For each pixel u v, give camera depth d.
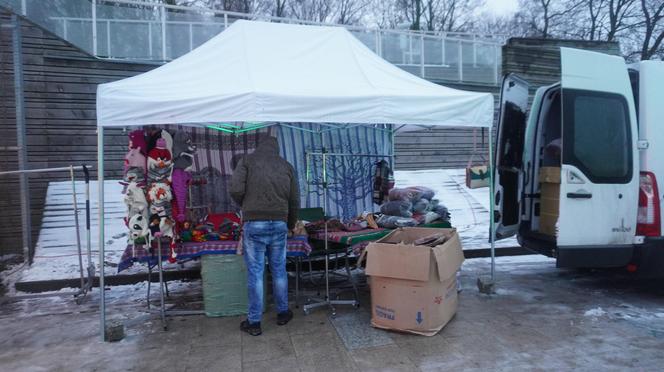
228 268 4.38
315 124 6.16
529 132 5.50
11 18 6.40
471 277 5.76
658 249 4.57
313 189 6.18
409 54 11.23
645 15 19.00
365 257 4.14
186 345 3.75
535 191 5.52
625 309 4.52
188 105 3.74
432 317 3.83
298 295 4.96
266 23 5.07
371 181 6.50
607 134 4.64
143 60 8.95
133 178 4.10
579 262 4.56
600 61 4.71
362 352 3.55
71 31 8.42
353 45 5.21
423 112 4.32
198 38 9.38
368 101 4.08
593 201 4.58
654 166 4.66
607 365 3.29
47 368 3.39
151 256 4.27
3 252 6.72
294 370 3.28
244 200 3.96
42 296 5.16
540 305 4.63
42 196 7.88
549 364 3.32
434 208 5.39
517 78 5.27
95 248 6.75
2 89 6.76
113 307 4.80
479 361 3.37
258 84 4.06
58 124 8.11
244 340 3.82
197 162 5.66
